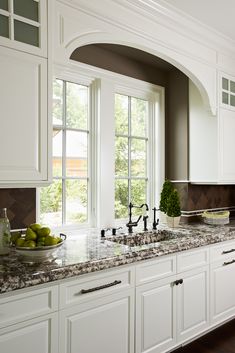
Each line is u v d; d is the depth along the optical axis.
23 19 1.71
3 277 1.45
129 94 3.12
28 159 1.71
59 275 1.58
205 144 3.10
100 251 1.97
